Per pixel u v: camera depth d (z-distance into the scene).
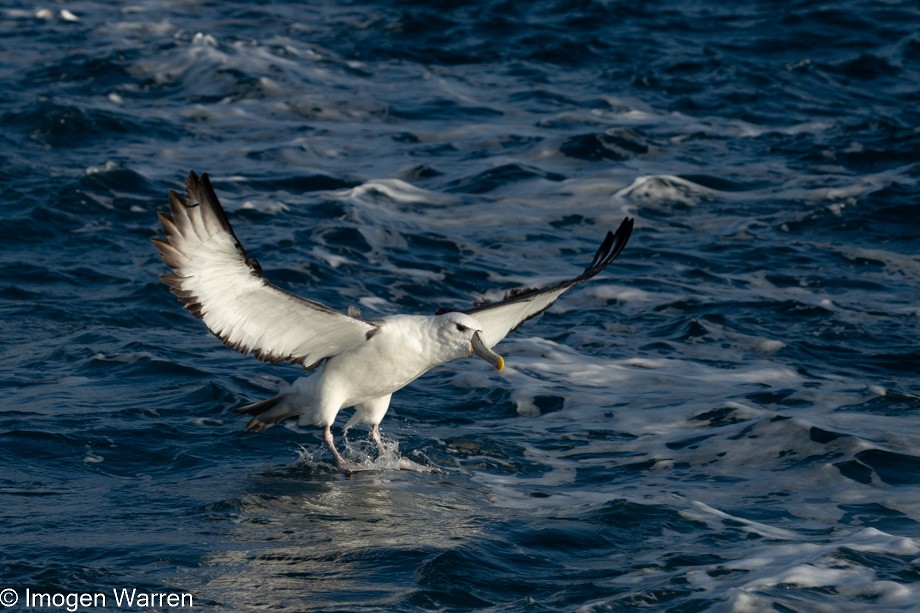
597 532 10.49
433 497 11.45
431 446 12.94
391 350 11.82
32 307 17.09
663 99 31.47
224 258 10.39
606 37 37.31
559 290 12.62
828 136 27.92
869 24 38.38
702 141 27.89
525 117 29.64
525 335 17.03
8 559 9.55
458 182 24.81
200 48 33.53
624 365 15.85
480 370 15.59
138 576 9.36
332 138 27.62
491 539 10.22
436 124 29.03
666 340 16.81
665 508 11.01
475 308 12.63
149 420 13.18
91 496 11.14
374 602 8.97
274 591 9.16
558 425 13.73
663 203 23.84
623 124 29.00
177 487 11.49
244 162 25.53
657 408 14.19
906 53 35.59
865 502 11.32
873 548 10.02
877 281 19.75
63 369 14.78
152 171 24.27
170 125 28.02
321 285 18.73
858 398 14.33
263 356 11.59
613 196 23.98
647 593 9.16
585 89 32.31
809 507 11.22
